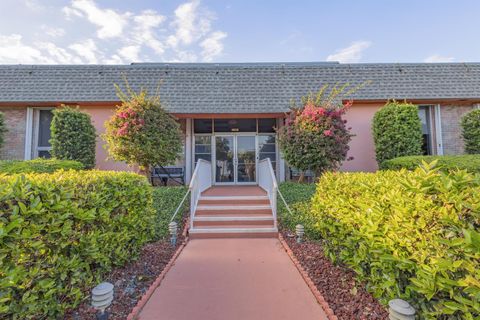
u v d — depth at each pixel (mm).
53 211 2389
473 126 8555
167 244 5254
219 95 9844
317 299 3133
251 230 5914
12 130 9375
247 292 3357
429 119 10023
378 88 9844
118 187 3643
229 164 11109
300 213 6289
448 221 1913
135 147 7617
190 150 10672
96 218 3051
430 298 1965
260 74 10586
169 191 7672
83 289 2830
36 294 2195
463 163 6930
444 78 10016
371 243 2703
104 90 9672
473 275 1727
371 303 2943
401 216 2336
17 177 2324
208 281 3676
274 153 11109
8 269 1958
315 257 4461
